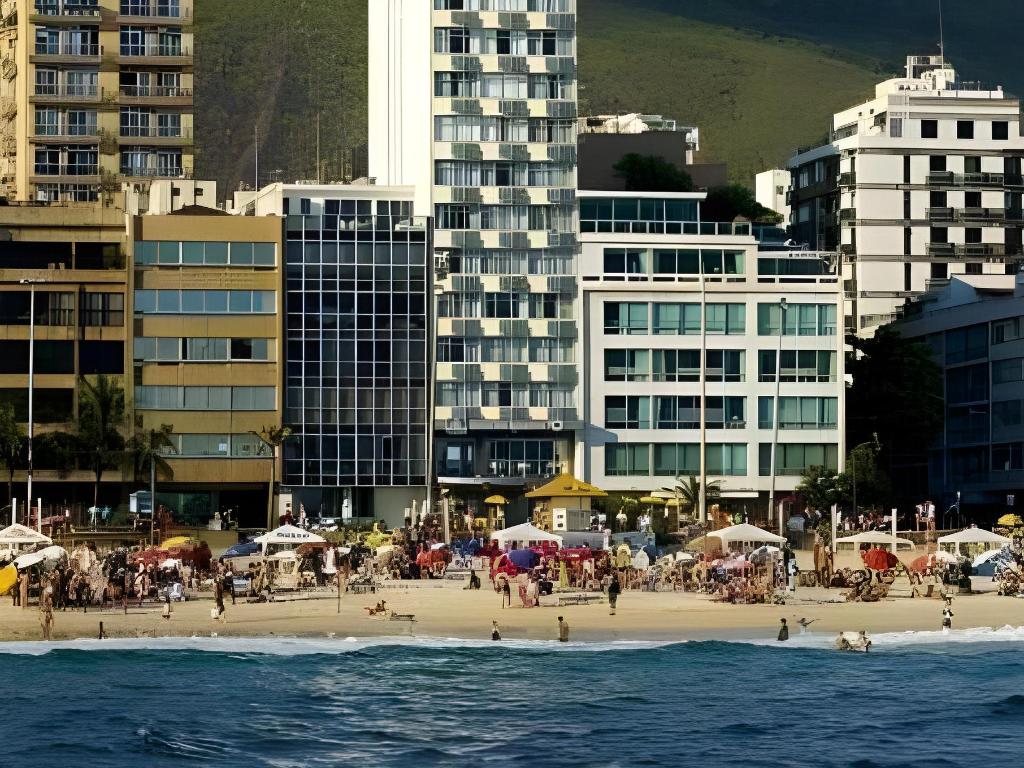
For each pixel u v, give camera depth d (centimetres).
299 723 8562
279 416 18338
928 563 13275
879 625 11562
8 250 18250
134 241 18238
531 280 19388
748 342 19450
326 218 18588
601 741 8200
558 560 13488
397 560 14125
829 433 19425
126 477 17900
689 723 8638
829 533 16375
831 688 9538
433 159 19412
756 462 19288
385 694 9275
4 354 17888
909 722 8700
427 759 7819
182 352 18250
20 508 17050
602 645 10769
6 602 12188
